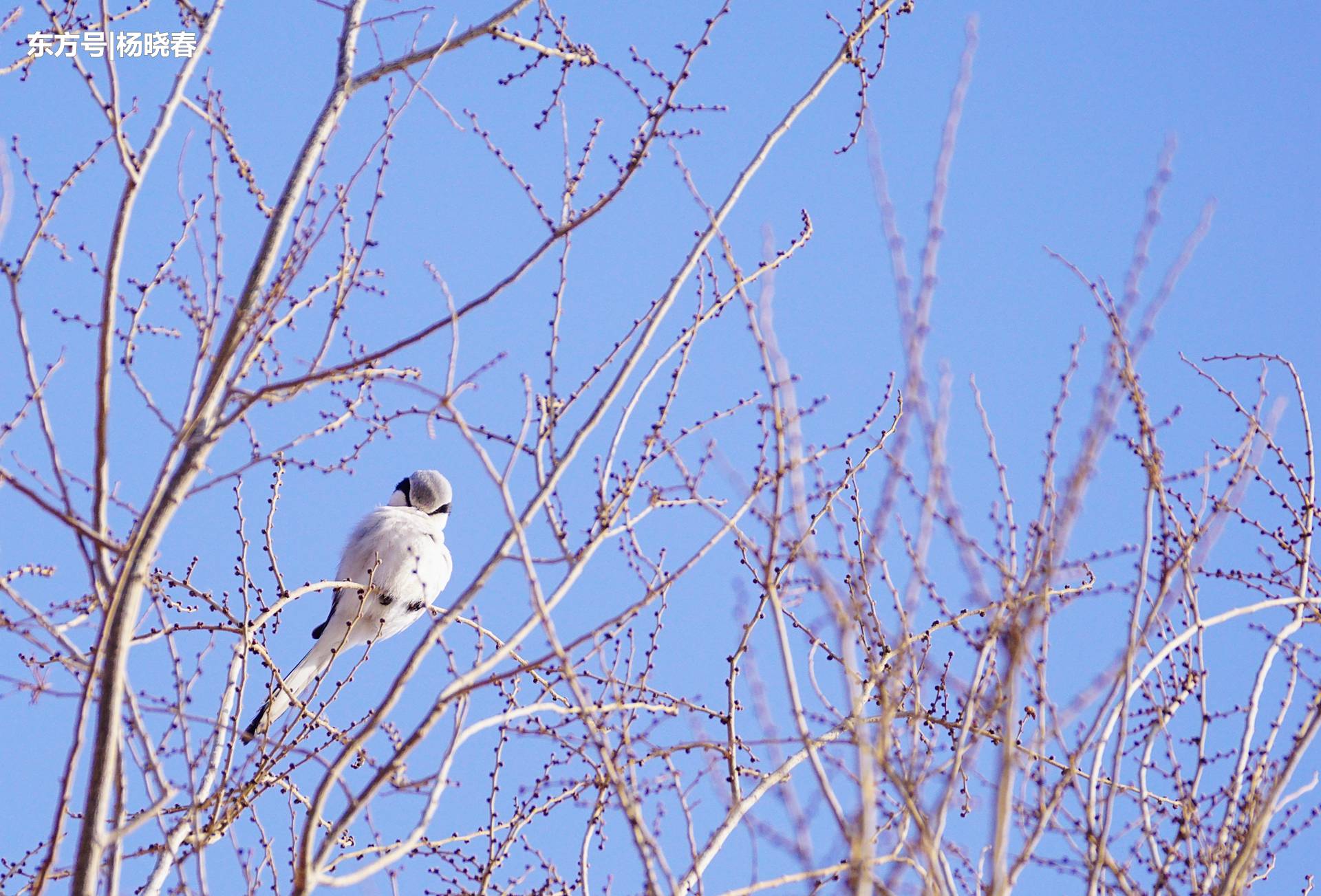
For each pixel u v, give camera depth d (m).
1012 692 7.75
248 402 9.20
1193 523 9.54
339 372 9.22
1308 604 9.54
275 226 10.50
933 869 7.48
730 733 10.09
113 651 8.66
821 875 8.29
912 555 8.75
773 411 8.55
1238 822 9.16
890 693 8.07
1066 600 9.22
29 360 9.14
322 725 11.30
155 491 8.91
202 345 9.65
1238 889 8.25
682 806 9.33
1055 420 8.60
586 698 9.09
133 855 10.06
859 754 7.65
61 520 8.64
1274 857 9.16
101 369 8.88
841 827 7.73
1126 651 8.41
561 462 9.22
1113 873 8.64
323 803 7.85
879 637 9.16
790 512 8.76
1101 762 8.31
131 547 8.81
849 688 7.74
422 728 8.15
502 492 8.34
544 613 8.13
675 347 9.97
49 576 10.23
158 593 10.95
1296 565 10.45
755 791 9.70
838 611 7.96
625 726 9.76
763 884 8.22
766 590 8.72
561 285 10.19
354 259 10.45
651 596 8.89
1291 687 9.32
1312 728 8.58
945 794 7.77
